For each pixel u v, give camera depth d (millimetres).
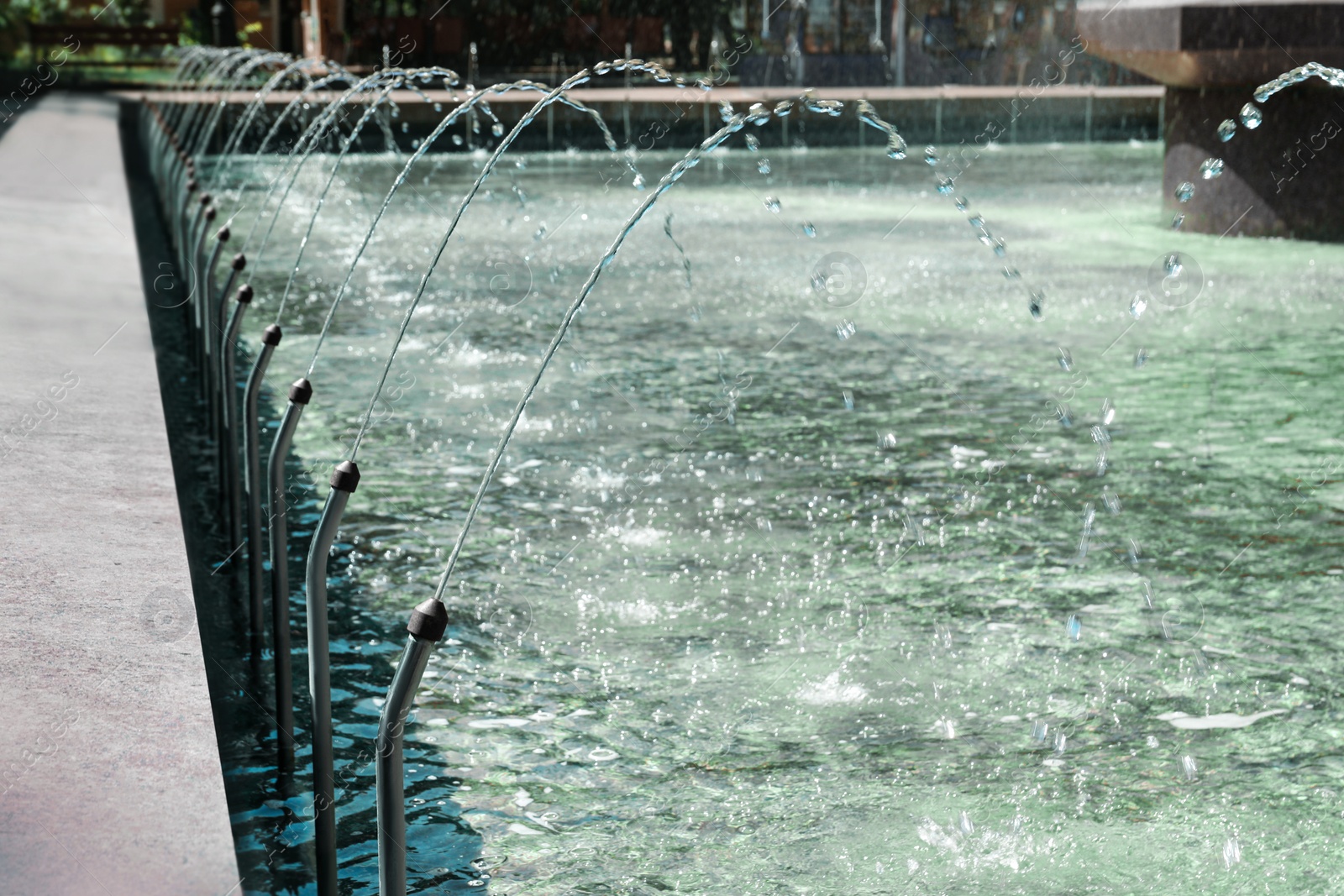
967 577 3670
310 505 4180
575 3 21281
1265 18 9328
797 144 18391
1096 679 3068
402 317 7145
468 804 2502
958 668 3121
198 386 5395
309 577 1977
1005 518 4125
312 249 9438
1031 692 3004
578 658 3150
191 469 4383
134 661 2098
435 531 3986
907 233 10133
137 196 10516
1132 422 5125
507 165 15906
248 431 3025
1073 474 4527
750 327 6828
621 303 7516
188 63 18891
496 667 3094
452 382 5750
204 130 15453
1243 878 2287
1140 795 2574
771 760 2693
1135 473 4535
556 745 2738
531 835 2404
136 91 18094
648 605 3455
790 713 2896
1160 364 5980
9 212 6910
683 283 8156
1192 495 4305
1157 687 3035
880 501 4277
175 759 1808
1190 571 3709
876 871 2307
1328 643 3252
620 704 2926
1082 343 6398
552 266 8805
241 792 2471
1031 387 5621
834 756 2709
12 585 2373
